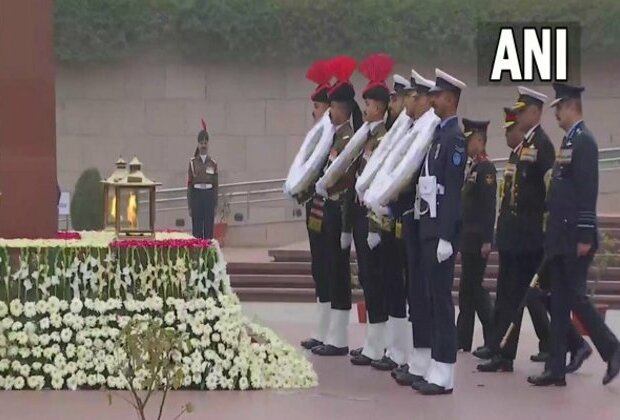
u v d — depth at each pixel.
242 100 66.19
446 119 20.39
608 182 63.75
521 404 19.91
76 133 65.81
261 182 65.62
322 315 26.39
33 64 22.27
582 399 20.44
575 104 21.36
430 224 20.16
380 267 23.23
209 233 53.28
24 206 22.33
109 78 65.81
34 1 22.27
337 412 18.91
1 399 19.45
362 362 23.91
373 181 21.83
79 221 54.97
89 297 20.44
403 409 19.30
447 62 65.69
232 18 64.62
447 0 64.88
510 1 64.75
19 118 22.28
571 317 24.19
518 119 23.27
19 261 20.38
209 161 53.00
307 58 65.69
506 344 23.23
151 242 20.61
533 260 23.22
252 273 46.22
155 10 64.75
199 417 18.27
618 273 41.75
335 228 25.06
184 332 20.42
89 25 64.38
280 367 21.05
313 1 64.56
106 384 20.17
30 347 20.28
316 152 25.53
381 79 23.84
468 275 25.66
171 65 66.00
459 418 18.66
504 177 23.67
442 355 20.64
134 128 65.94
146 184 21.06
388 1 64.75
